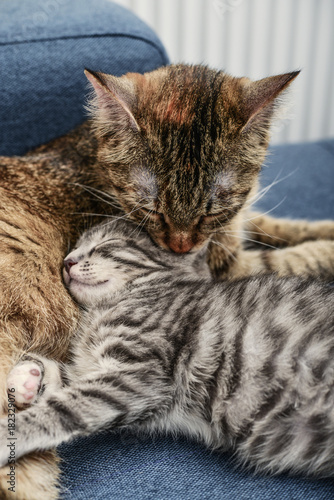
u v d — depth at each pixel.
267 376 0.34
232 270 0.43
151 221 0.39
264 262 0.44
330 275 0.44
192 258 0.41
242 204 0.40
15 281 0.35
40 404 0.33
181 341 0.36
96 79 0.37
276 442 0.33
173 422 0.35
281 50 0.67
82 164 0.41
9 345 0.34
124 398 0.33
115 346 0.35
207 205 0.38
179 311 0.37
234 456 0.33
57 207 0.40
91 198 0.41
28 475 0.31
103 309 0.38
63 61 0.43
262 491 0.31
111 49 0.44
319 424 0.32
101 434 0.33
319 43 0.68
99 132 0.39
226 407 0.34
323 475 0.32
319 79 0.71
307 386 0.33
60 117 0.45
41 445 0.31
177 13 0.62
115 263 0.39
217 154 0.38
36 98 0.43
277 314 0.35
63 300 0.37
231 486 0.31
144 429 0.34
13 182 0.39
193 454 0.32
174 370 0.35
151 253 0.40
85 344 0.37
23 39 0.43
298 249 0.45
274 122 0.39
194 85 0.40
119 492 0.30
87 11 0.45
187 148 0.38
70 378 0.35
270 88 0.38
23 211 0.38
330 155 0.58
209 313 0.36
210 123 0.38
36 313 0.36
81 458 0.32
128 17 0.46
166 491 0.30
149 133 0.38
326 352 0.33
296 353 0.34
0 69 0.42
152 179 0.38
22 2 0.45
